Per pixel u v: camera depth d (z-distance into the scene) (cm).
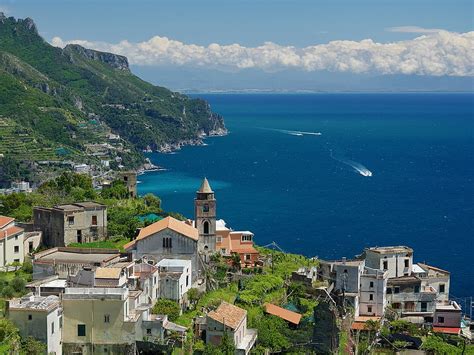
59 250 13312
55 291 10800
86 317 10144
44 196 19925
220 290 13275
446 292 14012
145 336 10256
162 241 13088
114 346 10162
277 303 13050
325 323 11775
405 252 13862
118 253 13225
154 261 13088
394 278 13588
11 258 14225
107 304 10125
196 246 13075
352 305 12962
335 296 13250
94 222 15638
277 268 15138
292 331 11831
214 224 14875
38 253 13550
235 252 15538
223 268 14188
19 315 9606
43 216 15400
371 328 12431
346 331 12125
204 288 12950
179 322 11125
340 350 11556
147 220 16875
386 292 13338
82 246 14850
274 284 13688
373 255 13800
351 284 13212
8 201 18388
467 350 12188
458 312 13362
